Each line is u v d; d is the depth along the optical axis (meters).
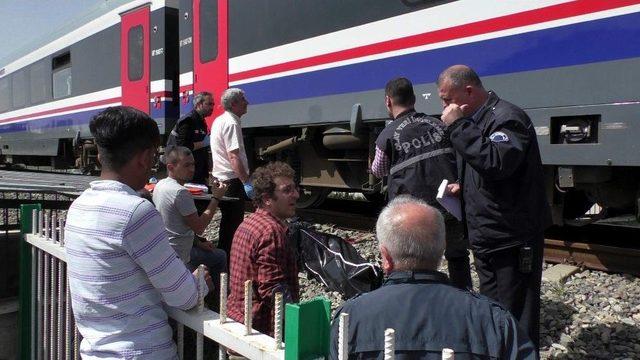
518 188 2.50
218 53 7.37
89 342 1.79
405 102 3.15
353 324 1.51
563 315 3.63
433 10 4.80
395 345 1.46
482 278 2.71
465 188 2.66
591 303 3.82
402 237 1.63
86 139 11.91
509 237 2.52
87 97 11.56
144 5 9.41
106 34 10.69
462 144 2.42
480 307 1.53
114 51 10.41
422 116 3.11
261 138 7.49
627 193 4.48
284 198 2.58
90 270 1.77
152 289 1.83
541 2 4.07
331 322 1.55
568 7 3.93
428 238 1.63
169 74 9.01
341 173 6.55
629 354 3.08
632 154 3.66
